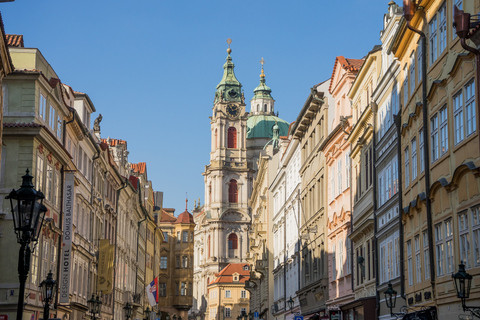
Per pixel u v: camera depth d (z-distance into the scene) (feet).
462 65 84.69
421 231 103.76
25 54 142.31
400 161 116.47
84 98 190.70
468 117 82.94
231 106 641.40
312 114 206.49
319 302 195.11
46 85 141.08
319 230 195.83
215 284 609.42
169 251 515.09
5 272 128.98
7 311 127.13
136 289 305.12
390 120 126.31
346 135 163.84
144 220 321.93
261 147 647.15
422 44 102.47
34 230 66.54
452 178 86.69
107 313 221.87
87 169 189.78
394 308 121.49
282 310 266.16
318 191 199.31
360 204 150.20
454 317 88.43
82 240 181.16
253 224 391.65
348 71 165.17
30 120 134.51
